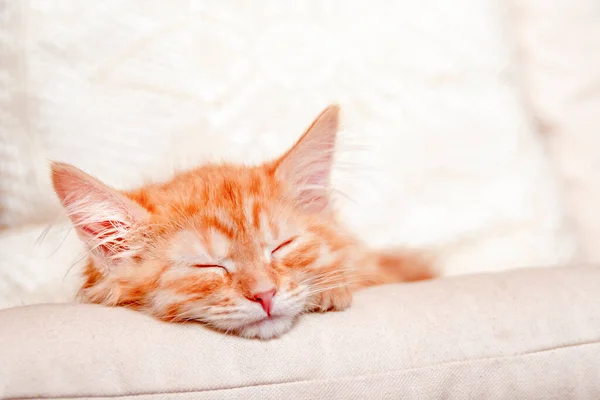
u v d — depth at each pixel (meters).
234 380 0.40
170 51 0.56
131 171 0.56
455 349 0.42
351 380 0.41
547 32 0.63
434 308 0.44
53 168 0.44
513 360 0.42
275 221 0.46
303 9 0.58
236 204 0.46
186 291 0.44
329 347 0.41
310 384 0.41
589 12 0.63
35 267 0.54
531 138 0.60
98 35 0.55
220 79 0.57
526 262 0.58
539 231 0.59
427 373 0.41
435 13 0.60
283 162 0.48
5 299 0.53
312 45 0.58
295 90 0.58
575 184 0.62
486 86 0.60
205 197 0.46
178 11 0.57
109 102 0.55
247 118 0.57
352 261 0.49
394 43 0.59
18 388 0.38
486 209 0.59
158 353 0.40
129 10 0.56
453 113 0.60
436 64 0.60
